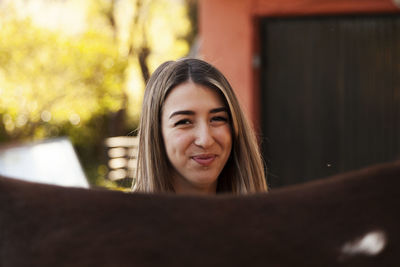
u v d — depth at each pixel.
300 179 6.87
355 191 0.36
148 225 0.38
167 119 1.48
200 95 1.45
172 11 12.38
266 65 6.82
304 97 6.77
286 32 6.74
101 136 10.99
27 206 0.39
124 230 0.38
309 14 6.55
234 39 6.64
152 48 11.02
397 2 5.86
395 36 6.39
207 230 0.37
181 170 1.48
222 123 1.50
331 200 0.37
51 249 0.38
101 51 9.53
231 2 6.62
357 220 0.36
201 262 0.37
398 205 0.35
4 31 9.16
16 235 0.39
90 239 0.38
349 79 6.62
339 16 6.56
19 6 9.48
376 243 0.35
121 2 10.66
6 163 3.84
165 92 1.49
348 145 6.69
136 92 10.79
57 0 10.45
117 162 8.38
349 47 6.58
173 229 0.38
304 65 6.74
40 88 9.32
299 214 0.37
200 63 1.54
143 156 1.62
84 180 3.99
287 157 6.89
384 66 6.48
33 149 4.09
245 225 0.37
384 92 6.51
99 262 0.38
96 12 10.61
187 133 1.45
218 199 0.38
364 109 6.60
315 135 6.79
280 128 6.88
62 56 9.31
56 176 3.88
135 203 0.39
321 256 0.36
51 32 9.52
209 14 6.74
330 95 6.70
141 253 0.38
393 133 6.52
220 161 1.48
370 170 0.37
